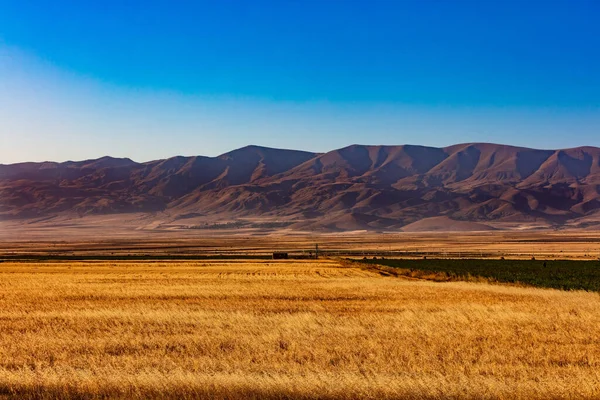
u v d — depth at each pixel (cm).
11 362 2000
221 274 7319
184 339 2395
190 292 4631
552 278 7000
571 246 18775
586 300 4047
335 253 15162
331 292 4656
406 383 1642
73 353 2147
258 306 3653
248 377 1691
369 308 3559
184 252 16325
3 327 2744
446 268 8875
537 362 2003
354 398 1552
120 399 1534
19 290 4841
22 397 1569
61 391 1603
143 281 6022
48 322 2889
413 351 2159
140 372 1766
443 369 1877
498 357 2064
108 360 2017
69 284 5569
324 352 2123
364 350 2178
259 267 8925
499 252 15225
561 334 2533
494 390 1608
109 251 17188
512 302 3891
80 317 3047
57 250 17925
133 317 3027
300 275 7131
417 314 3186
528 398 1555
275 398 1544
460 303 3850
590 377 1756
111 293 4547
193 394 1559
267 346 2262
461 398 1555
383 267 8850
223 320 2931
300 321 2892
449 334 2527
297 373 1803
